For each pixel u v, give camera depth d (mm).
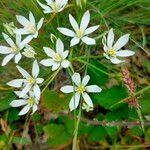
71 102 195
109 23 246
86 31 197
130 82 197
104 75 220
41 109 256
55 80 254
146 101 221
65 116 246
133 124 221
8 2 253
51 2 207
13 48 212
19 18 207
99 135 239
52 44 219
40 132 261
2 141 254
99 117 246
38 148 260
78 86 197
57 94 227
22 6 250
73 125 240
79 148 254
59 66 203
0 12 257
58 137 241
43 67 239
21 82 204
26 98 213
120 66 249
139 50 264
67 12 231
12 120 257
